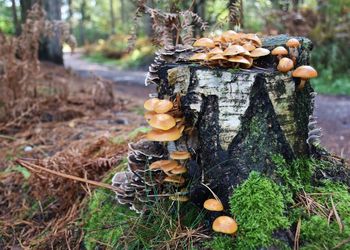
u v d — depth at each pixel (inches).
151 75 29.4
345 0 135.5
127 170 35.3
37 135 59.3
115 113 74.6
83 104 78.7
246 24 126.7
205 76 25.5
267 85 24.9
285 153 26.5
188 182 28.2
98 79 80.9
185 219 27.6
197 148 27.5
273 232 24.1
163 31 39.9
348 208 25.7
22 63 67.0
